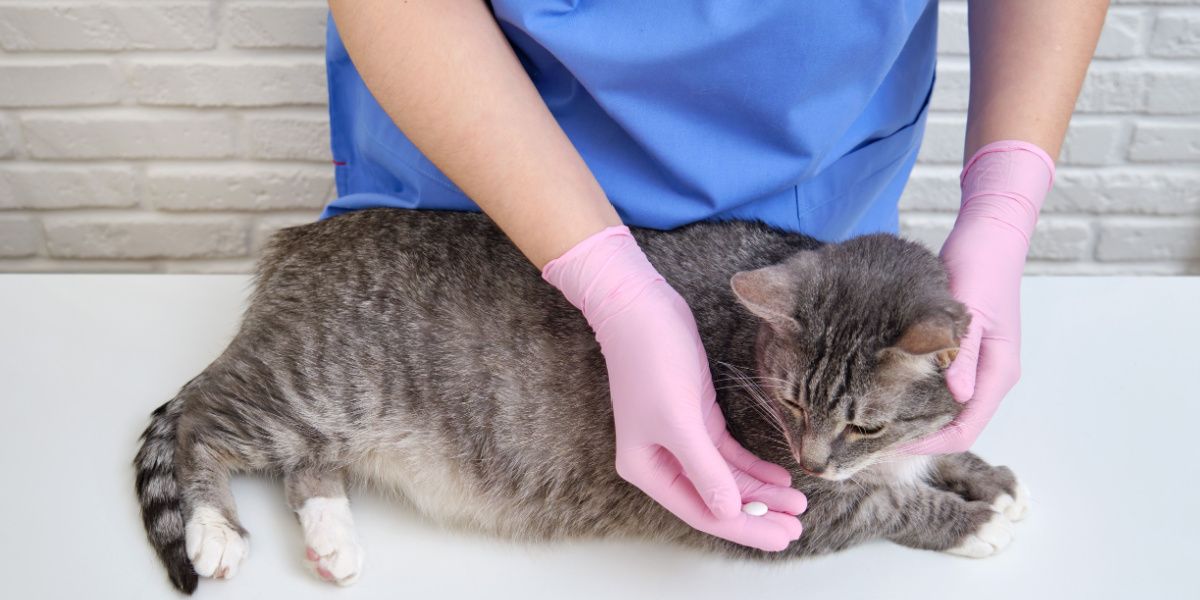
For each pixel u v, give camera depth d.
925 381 1.54
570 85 1.69
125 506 1.66
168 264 3.16
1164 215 3.20
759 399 1.66
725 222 1.84
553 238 1.46
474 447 1.77
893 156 1.93
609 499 1.75
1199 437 1.83
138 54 2.80
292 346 1.78
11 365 1.94
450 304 1.78
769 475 1.61
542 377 1.76
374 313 1.78
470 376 1.76
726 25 1.53
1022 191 1.68
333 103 1.96
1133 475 1.75
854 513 1.67
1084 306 2.18
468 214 1.88
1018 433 1.84
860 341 1.50
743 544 1.54
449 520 1.72
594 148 1.73
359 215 1.91
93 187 3.00
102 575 1.52
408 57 1.41
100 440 1.78
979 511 1.64
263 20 2.77
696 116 1.66
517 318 1.77
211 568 1.53
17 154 2.93
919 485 1.73
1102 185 3.15
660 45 1.54
